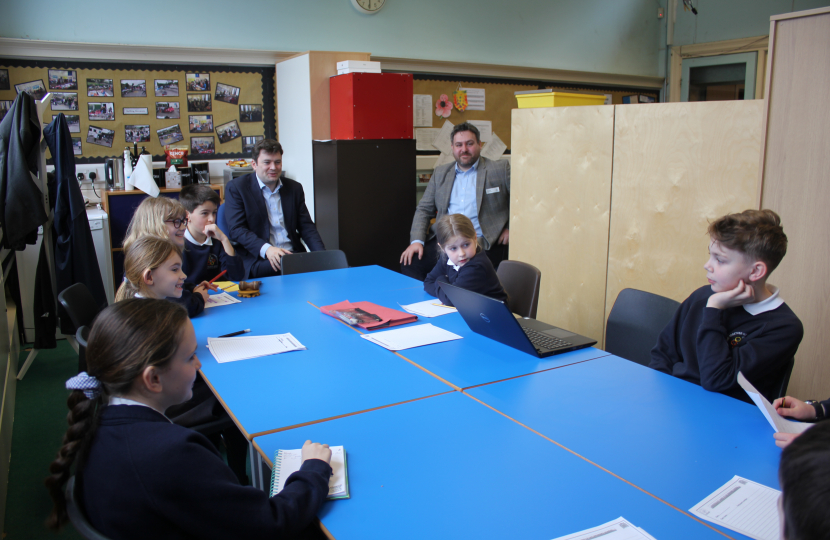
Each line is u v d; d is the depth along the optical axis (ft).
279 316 7.64
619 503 3.46
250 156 16.35
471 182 13.30
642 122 9.58
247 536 3.21
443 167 13.70
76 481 3.40
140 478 3.17
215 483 3.24
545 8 20.79
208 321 7.43
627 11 23.02
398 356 6.12
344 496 3.58
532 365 5.82
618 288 10.35
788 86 7.34
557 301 11.53
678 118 9.12
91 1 13.76
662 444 4.17
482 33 19.54
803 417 4.51
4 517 6.89
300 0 16.20
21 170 10.13
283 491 3.45
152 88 14.79
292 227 12.65
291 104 15.71
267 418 4.67
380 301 8.40
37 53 13.35
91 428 3.39
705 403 4.89
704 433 4.33
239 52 15.39
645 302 7.12
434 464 3.93
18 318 12.73
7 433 8.12
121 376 3.38
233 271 10.01
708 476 3.74
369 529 3.28
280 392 5.19
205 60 15.24
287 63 15.58
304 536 4.21
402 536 3.21
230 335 6.84
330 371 5.70
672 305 6.82
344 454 4.04
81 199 11.12
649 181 9.63
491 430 4.42
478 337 6.73
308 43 16.55
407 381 5.43
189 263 8.97
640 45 23.70
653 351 6.42
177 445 3.24
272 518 3.24
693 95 23.91
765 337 5.22
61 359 12.04
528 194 11.77
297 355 6.16
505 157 20.77
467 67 19.24
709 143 8.81
